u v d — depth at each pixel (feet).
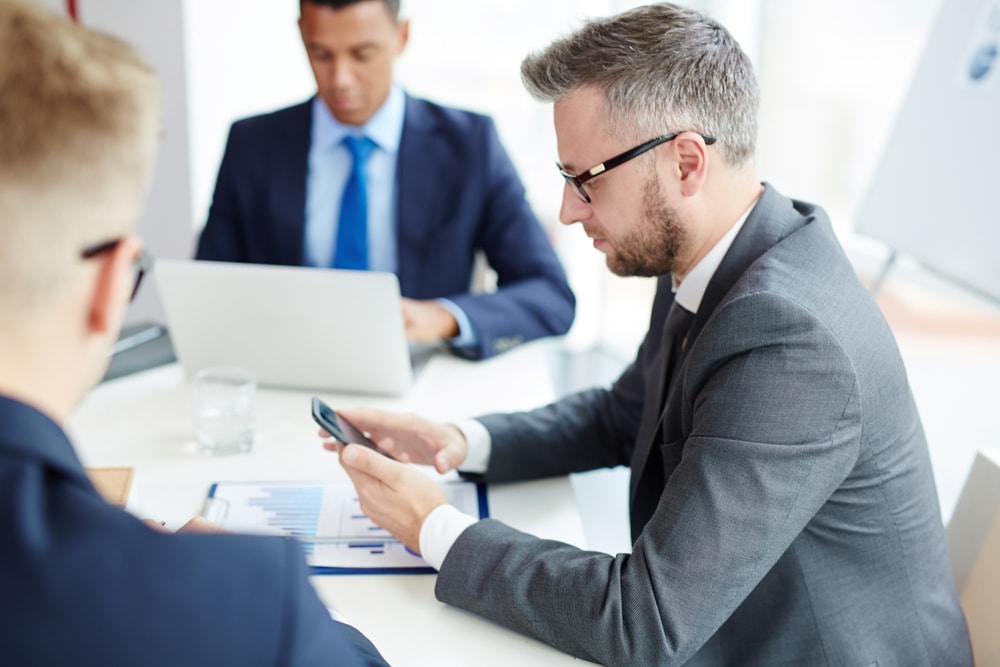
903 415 3.62
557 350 11.68
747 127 3.69
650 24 3.65
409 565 3.84
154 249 10.27
